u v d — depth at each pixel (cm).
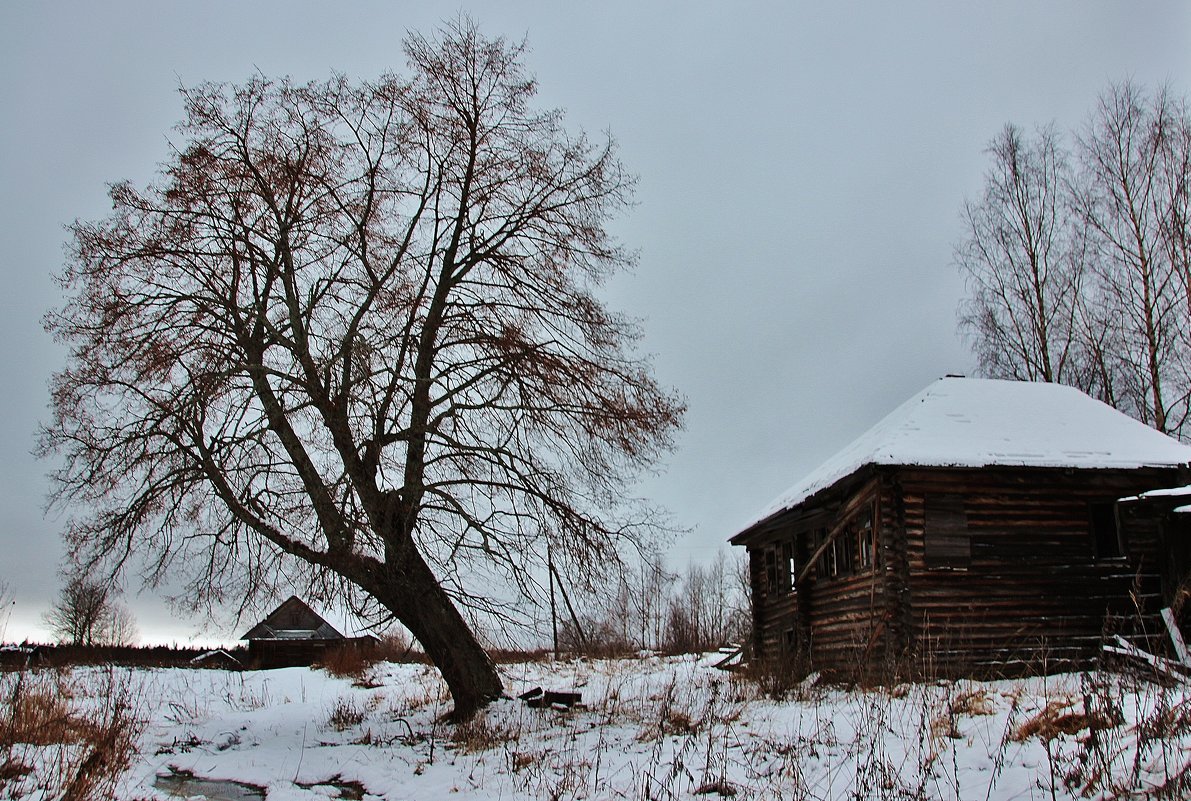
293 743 1645
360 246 1811
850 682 1697
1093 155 2983
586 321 1761
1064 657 1727
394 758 1448
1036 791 877
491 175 1848
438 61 1819
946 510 1811
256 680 2783
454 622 1783
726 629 5050
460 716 1731
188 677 2766
